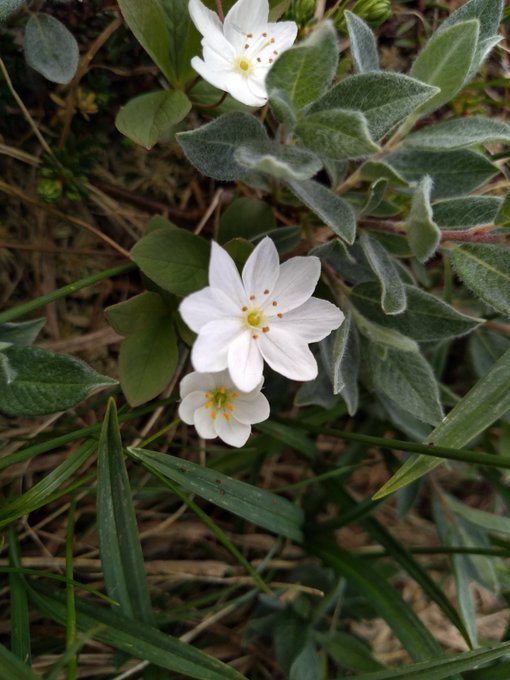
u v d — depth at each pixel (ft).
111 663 0.25
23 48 0.23
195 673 0.19
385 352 0.23
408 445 0.21
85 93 0.24
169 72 0.22
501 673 0.23
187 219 0.27
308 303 0.20
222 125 0.20
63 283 0.26
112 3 0.24
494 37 0.21
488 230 0.21
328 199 0.20
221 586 0.29
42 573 0.20
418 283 0.31
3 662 0.17
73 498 0.22
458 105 0.29
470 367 0.31
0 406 0.19
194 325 0.18
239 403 0.21
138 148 0.26
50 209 0.25
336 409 0.28
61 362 0.19
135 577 0.20
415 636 0.23
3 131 0.24
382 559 0.32
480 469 0.29
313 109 0.20
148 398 0.21
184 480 0.21
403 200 0.27
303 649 0.25
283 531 0.24
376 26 0.25
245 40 0.21
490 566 0.28
